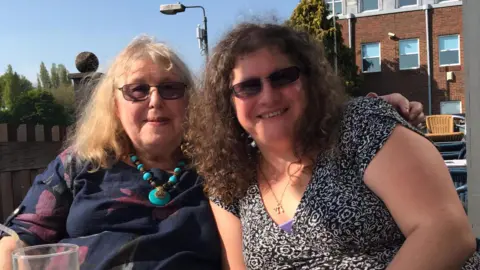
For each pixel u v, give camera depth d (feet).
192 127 2.87
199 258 2.79
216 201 2.84
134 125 2.95
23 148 4.73
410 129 2.18
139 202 2.81
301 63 2.46
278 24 2.59
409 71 26.20
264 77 2.45
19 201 4.65
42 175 3.01
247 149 2.79
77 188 2.88
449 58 25.54
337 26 24.80
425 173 2.02
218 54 2.61
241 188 2.72
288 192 2.54
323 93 2.41
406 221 2.04
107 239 2.71
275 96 2.44
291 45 2.45
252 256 2.53
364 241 2.21
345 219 2.20
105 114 3.01
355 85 25.05
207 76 2.71
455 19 25.18
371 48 27.07
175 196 2.90
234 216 2.81
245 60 2.48
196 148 2.87
